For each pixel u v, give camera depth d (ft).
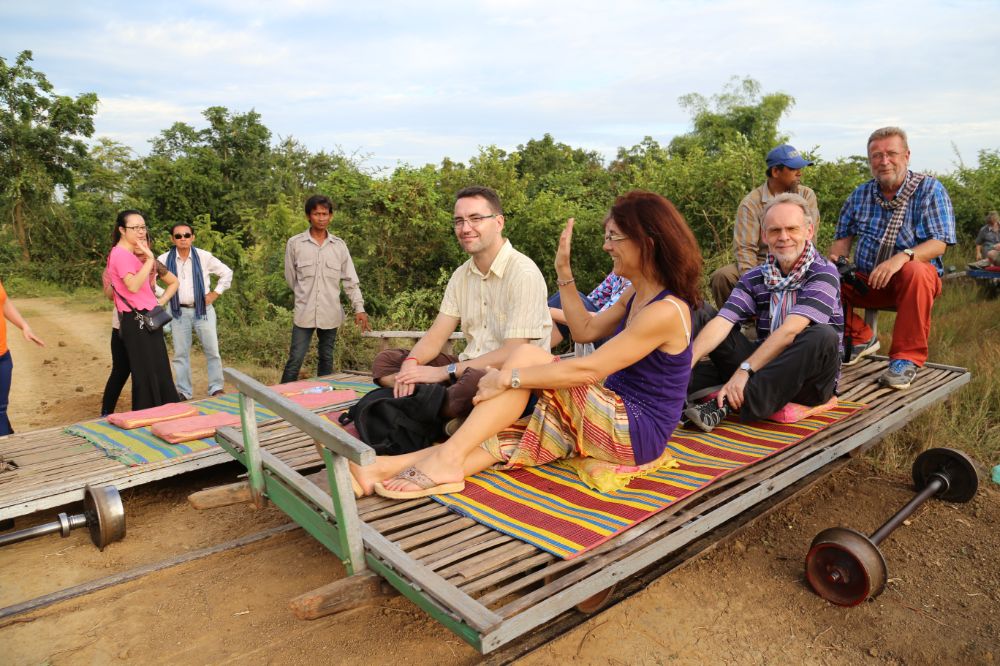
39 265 81.92
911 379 15.75
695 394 13.92
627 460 10.35
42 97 88.43
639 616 10.59
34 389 26.71
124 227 17.92
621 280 17.67
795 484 14.71
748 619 10.57
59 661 9.51
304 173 98.37
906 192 17.17
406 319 30.37
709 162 28.55
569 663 9.48
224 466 16.85
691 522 9.40
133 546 12.81
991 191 43.93
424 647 9.76
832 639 10.14
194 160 90.74
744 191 26.94
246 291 36.65
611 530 8.93
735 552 12.55
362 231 31.24
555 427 10.52
